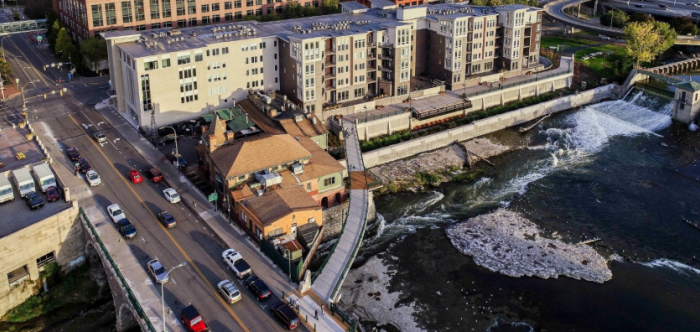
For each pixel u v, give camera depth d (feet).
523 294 381.60
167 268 353.31
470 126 588.09
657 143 588.09
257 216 374.63
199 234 386.52
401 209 479.00
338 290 345.10
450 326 356.38
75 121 538.06
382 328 354.54
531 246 428.15
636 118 643.86
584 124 629.10
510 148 579.89
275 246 362.12
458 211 475.72
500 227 450.71
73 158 465.88
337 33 564.71
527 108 633.61
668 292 384.06
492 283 391.65
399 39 581.12
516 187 510.99
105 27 654.12
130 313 353.72
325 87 569.64
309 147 460.14
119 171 457.27
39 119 538.47
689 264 411.34
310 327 312.09
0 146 476.54
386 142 552.82
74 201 387.96
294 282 345.92
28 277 376.27
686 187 506.48
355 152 508.53
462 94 618.85
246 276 346.54
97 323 362.53
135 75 501.15
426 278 396.57
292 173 421.18
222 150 425.28
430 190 507.30
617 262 412.57
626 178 522.47
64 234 387.14
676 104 625.41
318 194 431.84
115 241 374.84
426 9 654.53
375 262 412.36
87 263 402.93
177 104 524.52
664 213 469.98
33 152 467.93
